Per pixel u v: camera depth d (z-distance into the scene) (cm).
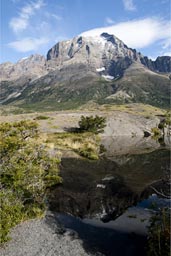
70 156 4097
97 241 1658
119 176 3091
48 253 1513
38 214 1977
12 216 1806
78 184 2769
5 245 1574
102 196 2445
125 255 1509
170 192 2419
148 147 5500
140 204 2242
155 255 1398
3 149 2027
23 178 2050
